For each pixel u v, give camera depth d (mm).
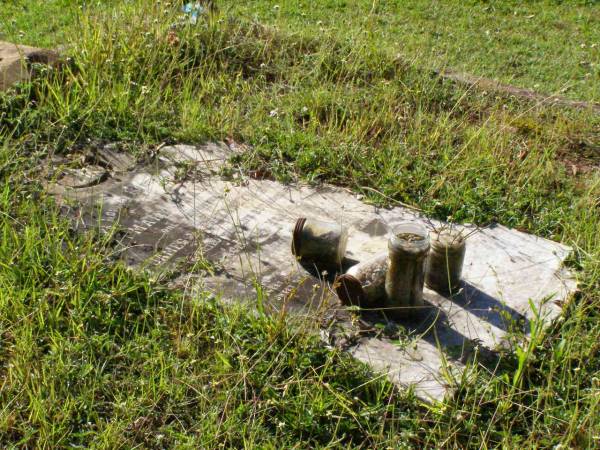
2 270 1589
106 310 1532
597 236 1805
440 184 1968
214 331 1491
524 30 3459
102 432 1304
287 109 2330
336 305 1568
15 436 1313
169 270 1634
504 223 1881
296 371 1421
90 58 2369
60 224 1719
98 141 2082
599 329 1561
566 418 1370
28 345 1430
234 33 2744
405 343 1485
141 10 2637
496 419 1367
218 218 1824
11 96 2146
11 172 1906
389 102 2363
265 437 1320
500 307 1586
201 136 2150
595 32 3471
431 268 1604
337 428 1324
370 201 1929
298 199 1926
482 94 2535
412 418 1368
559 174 2129
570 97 2734
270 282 1627
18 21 3084
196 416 1354
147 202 1867
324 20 3311
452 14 3551
